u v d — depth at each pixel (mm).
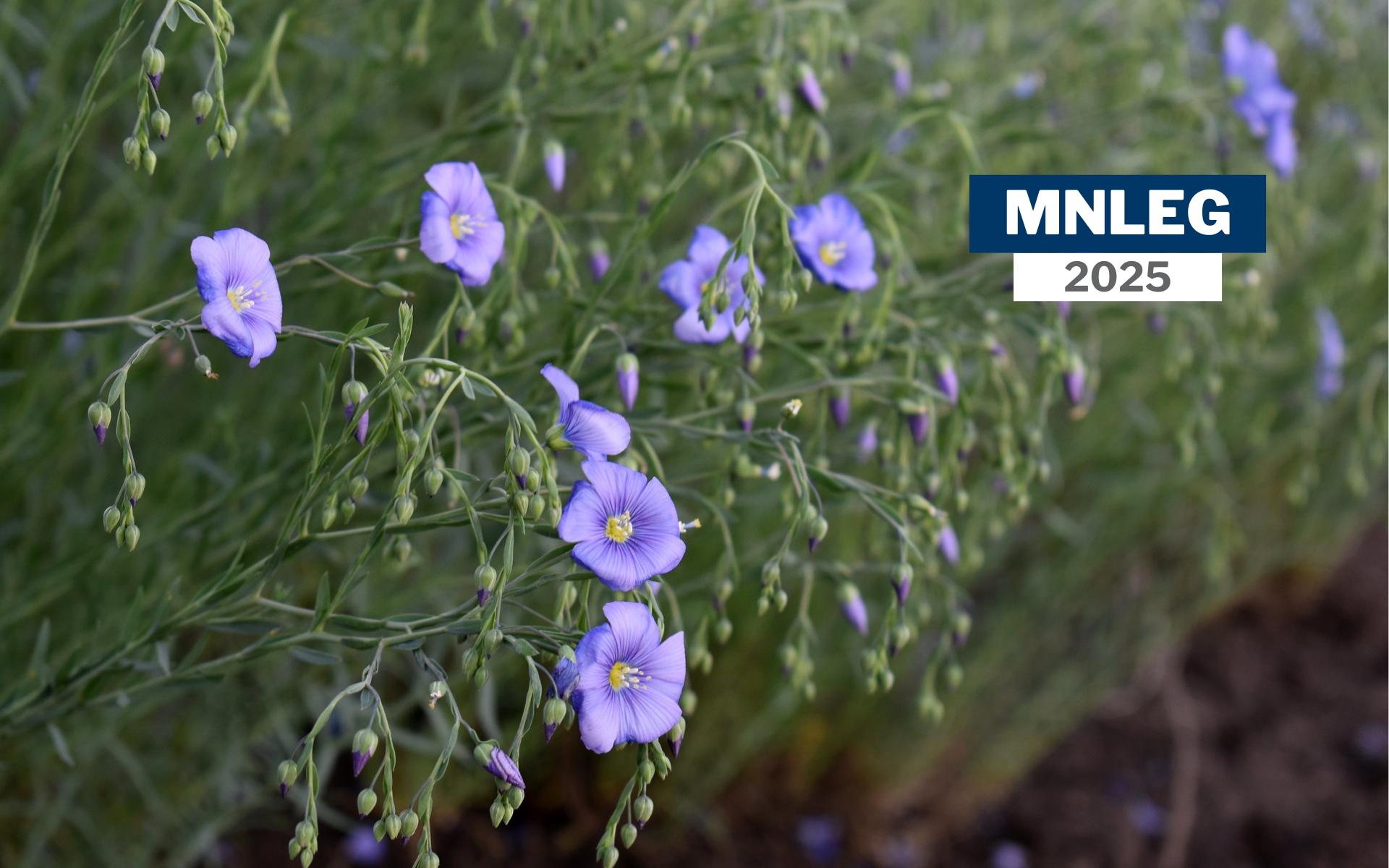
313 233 892
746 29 933
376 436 777
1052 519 1087
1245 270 1029
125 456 770
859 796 1303
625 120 895
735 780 1287
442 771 761
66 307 905
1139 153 1040
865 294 894
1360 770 1491
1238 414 1242
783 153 900
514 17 1007
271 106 908
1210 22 1208
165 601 816
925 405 863
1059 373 907
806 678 867
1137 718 1536
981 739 1373
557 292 875
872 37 1069
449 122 906
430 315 990
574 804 1173
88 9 896
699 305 812
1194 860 1349
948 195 1029
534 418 856
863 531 1054
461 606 785
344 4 948
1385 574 1852
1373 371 1076
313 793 755
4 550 977
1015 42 1089
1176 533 1391
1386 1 1296
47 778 990
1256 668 1638
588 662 761
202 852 1017
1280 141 1004
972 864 1318
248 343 765
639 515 773
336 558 887
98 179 999
